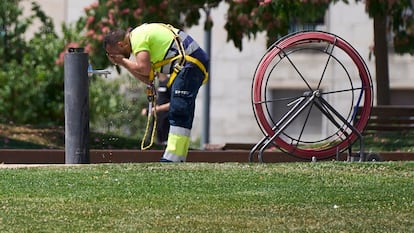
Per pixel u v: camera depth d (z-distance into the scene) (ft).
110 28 108.37
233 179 60.54
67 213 51.83
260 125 69.97
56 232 48.42
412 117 108.47
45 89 130.41
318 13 104.58
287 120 70.08
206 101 137.08
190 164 66.13
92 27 109.91
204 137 137.39
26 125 115.55
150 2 105.70
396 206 53.88
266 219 50.93
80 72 72.43
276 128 70.03
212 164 66.23
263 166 65.26
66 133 72.79
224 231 48.75
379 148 100.48
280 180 60.49
